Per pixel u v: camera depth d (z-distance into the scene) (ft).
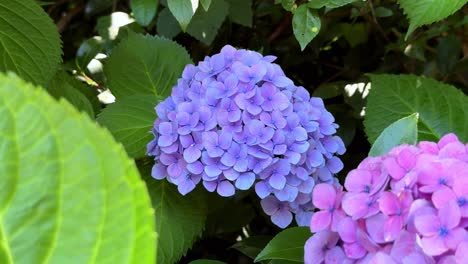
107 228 0.93
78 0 3.40
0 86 0.85
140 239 0.94
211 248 2.97
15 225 0.90
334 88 2.94
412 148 1.77
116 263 0.94
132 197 0.92
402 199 1.61
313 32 2.36
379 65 3.19
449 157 1.72
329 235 1.75
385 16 2.90
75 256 0.92
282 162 2.08
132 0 2.56
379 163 1.77
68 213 0.91
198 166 2.11
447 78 3.09
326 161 2.24
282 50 3.17
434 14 2.16
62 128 0.87
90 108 2.42
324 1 2.34
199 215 2.34
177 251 2.30
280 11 3.05
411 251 1.56
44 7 3.49
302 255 1.93
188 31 2.72
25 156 0.88
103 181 0.90
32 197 0.89
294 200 2.16
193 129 2.11
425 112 2.42
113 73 2.61
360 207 1.66
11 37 2.33
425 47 3.04
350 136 2.90
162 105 2.24
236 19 2.87
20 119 0.86
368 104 2.47
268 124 2.10
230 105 2.13
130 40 2.62
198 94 2.20
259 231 2.95
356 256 1.66
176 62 2.62
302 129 2.11
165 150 2.14
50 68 2.37
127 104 2.39
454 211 1.53
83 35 3.49
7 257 0.91
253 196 2.74
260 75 2.15
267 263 2.20
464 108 2.41
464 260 1.48
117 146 0.90
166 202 2.32
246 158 2.07
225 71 2.20
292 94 2.21
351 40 3.14
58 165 0.89
